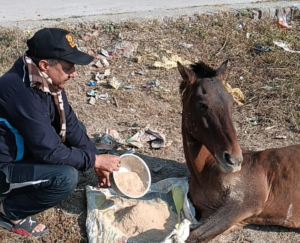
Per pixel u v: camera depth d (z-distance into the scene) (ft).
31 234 12.82
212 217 12.48
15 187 11.97
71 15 26.81
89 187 14.21
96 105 19.63
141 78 21.83
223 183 12.74
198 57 23.63
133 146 16.85
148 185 13.34
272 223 13.12
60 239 12.78
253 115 18.99
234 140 11.65
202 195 13.23
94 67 22.66
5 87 11.14
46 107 11.62
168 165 16.01
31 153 12.26
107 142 16.92
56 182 11.93
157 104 19.83
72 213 13.69
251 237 13.00
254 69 22.41
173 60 23.00
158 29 25.52
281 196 12.73
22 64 11.31
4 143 11.73
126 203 13.58
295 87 20.57
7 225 12.81
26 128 11.27
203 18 26.32
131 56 23.61
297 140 17.40
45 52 11.06
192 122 12.51
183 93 13.11
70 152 11.89
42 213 13.61
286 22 26.91
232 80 21.57
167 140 17.37
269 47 24.17
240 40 24.89
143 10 27.50
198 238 12.19
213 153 12.02
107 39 24.63
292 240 12.92
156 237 12.35
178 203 13.52
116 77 21.86
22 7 28.32
